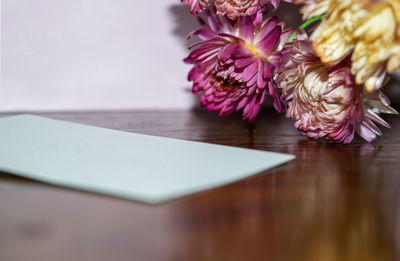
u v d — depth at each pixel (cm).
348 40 54
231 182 44
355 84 58
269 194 42
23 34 90
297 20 95
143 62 95
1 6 88
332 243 31
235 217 36
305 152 60
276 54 66
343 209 38
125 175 42
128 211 36
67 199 39
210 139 67
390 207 39
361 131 64
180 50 96
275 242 31
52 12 90
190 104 98
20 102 91
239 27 68
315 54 59
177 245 30
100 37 93
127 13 93
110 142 56
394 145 65
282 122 84
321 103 61
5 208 37
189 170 45
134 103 96
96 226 33
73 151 51
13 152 50
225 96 69
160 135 69
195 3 69
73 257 28
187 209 37
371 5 51
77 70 93
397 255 30
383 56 51
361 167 52
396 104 98
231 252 30
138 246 30
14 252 29
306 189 43
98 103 94
